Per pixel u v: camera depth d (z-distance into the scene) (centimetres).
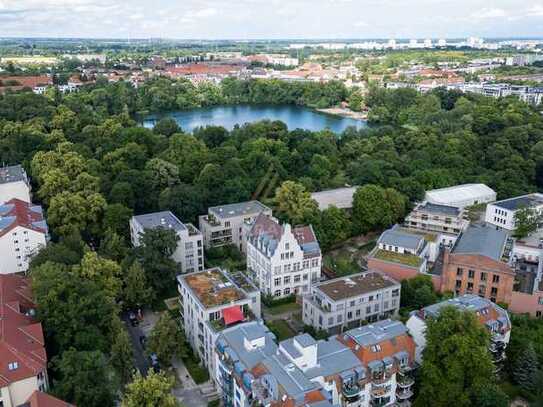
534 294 13288
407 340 10562
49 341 11269
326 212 18350
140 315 13912
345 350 10156
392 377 10144
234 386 9756
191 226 17075
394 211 19562
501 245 15112
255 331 10444
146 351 12100
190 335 12625
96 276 13138
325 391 8869
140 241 15025
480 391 9562
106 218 18012
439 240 17250
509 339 11488
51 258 13600
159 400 9125
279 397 8600
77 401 9394
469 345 9712
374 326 10825
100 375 9825
